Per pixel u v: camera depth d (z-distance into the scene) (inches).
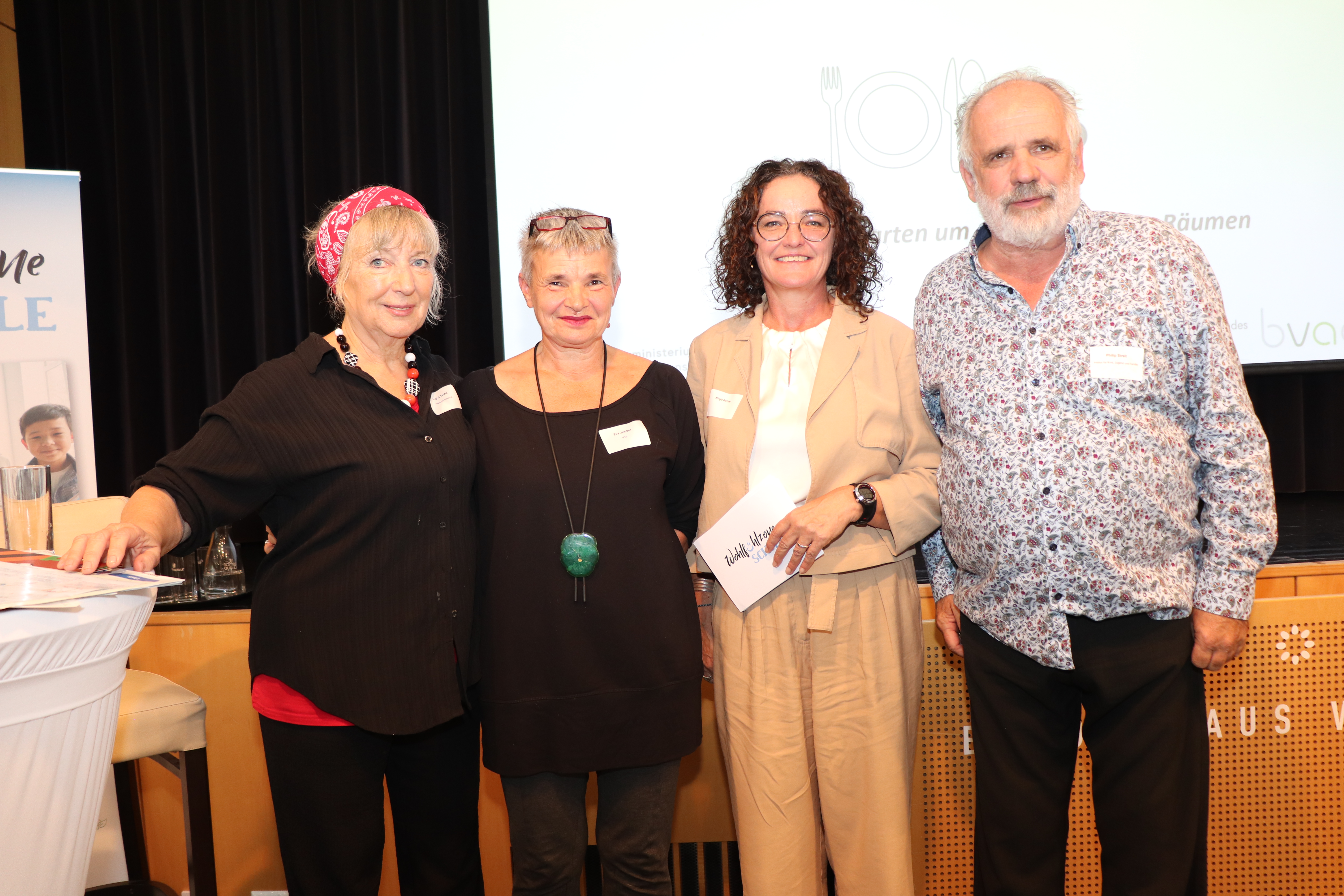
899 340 60.9
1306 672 73.7
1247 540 52.3
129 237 121.1
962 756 76.3
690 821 79.5
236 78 119.9
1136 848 54.4
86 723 34.0
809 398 59.8
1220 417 52.5
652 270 110.3
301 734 52.7
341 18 118.3
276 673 52.1
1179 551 54.1
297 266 121.7
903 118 107.7
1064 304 53.6
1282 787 74.3
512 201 110.6
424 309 56.0
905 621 59.8
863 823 58.3
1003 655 56.7
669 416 59.0
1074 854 75.8
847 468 59.0
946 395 56.7
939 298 58.6
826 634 57.9
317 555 52.9
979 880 60.5
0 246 86.3
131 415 122.7
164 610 77.5
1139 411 52.3
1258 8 105.0
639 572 54.9
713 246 109.6
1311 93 105.8
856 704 58.0
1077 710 57.5
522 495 54.7
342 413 53.3
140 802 80.3
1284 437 116.7
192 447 50.6
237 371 122.2
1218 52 105.4
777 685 58.3
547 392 58.1
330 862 53.7
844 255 60.3
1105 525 51.7
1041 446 52.6
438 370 60.4
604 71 109.1
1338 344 108.3
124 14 119.8
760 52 108.0
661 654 54.7
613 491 55.0
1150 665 53.0
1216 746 74.2
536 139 110.0
